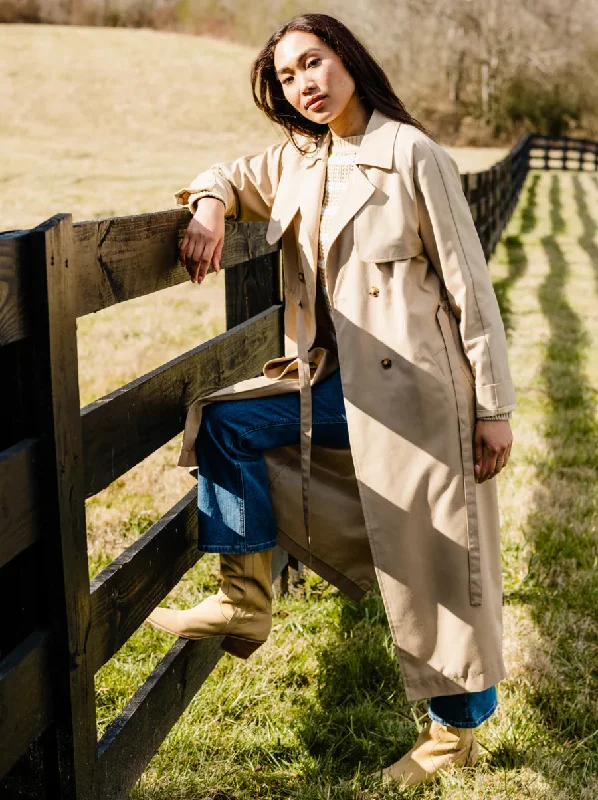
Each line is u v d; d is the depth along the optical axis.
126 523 3.78
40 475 1.63
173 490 4.14
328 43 2.05
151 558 2.18
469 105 43.53
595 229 16.02
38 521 1.64
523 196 22.28
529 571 3.47
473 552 2.13
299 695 2.70
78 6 50.38
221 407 2.18
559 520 3.94
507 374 2.08
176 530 2.36
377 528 2.15
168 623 2.29
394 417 2.10
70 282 1.66
